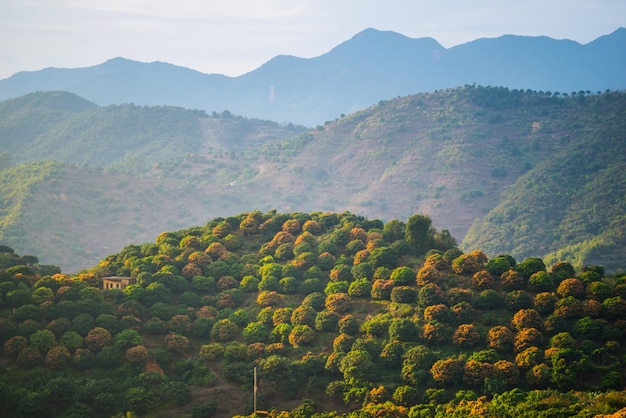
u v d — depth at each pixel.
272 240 160.38
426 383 112.31
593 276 131.88
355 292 136.88
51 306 126.06
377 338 124.44
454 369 111.31
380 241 151.00
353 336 126.69
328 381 117.38
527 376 110.50
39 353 116.62
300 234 163.50
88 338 120.81
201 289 143.88
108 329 124.88
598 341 116.81
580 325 117.94
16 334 119.81
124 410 111.69
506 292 131.25
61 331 121.88
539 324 120.44
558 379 107.50
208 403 114.31
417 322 125.12
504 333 118.25
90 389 112.06
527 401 100.69
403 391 108.50
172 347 125.88
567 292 126.38
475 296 129.62
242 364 121.81
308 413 109.00
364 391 111.19
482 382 110.06
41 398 109.12
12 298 125.75
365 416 102.25
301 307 133.50
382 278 138.62
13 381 113.44
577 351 111.12
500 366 110.88
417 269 142.12
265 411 111.38
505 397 103.81
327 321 128.75
